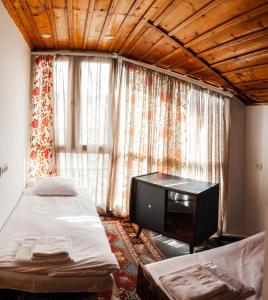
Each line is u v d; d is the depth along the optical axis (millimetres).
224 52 3014
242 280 2100
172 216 3418
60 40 3834
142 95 4414
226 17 2387
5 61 2816
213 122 4402
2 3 2637
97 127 4406
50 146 4324
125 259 3266
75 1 2605
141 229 3799
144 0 2471
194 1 2307
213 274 2082
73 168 4418
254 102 4148
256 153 4117
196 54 3330
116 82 4391
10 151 3121
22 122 3771
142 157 4445
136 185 3744
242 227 4473
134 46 3805
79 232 2717
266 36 2439
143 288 2191
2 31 2674
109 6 2668
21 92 3652
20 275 2111
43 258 2168
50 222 2934
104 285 2189
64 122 4352
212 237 4207
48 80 4273
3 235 2607
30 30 3430
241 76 3457
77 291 2168
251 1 2090
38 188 3818
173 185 3467
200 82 4293
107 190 4473
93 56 4324
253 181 4188
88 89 4355
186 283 1934
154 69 4340
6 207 2963
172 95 4410
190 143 4438
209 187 3420
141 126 4422
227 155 4387
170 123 4430
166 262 2307
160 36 3176
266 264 1018
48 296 2195
